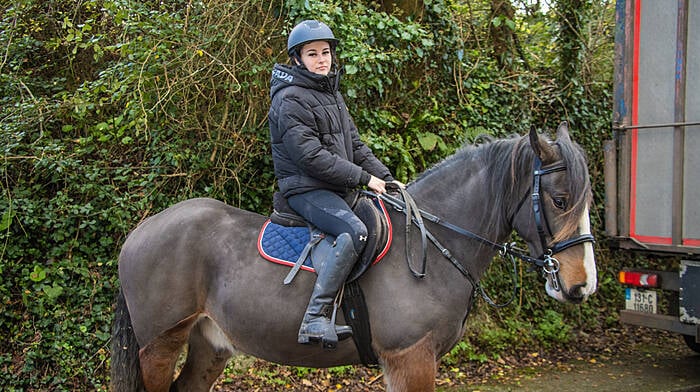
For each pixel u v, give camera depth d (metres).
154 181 4.70
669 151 4.47
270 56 4.70
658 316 4.82
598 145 6.83
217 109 4.82
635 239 4.70
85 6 5.08
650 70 4.57
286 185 2.93
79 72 5.31
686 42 4.36
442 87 5.96
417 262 2.80
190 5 4.53
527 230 2.76
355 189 3.08
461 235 2.87
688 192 4.38
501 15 6.53
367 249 2.76
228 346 3.15
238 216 3.18
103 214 4.45
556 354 5.52
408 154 5.25
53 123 4.91
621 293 6.66
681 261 4.48
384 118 5.28
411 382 2.73
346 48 4.67
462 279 2.83
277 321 2.85
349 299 2.79
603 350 5.69
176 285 3.02
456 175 2.96
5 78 4.79
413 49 5.53
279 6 4.64
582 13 6.71
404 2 5.66
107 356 4.29
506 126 6.25
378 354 2.82
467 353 5.11
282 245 2.94
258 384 4.39
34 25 5.11
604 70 7.03
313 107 2.84
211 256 3.03
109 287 4.47
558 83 6.73
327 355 2.90
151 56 4.42
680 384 4.74
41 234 4.53
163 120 4.66
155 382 3.11
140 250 3.09
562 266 2.64
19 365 4.17
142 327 3.08
